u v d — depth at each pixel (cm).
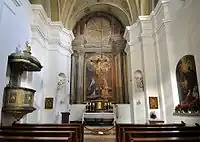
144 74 970
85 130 966
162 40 857
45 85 978
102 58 1415
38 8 848
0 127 447
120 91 1329
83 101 1314
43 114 932
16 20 650
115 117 1117
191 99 620
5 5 564
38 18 862
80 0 1277
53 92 976
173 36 766
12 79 648
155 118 888
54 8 1103
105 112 1146
